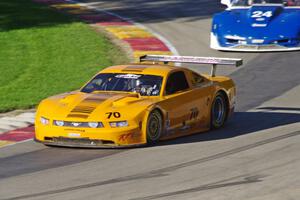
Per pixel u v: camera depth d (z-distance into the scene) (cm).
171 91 4375
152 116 4153
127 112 4056
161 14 10031
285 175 3431
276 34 7275
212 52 7675
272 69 6944
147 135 4116
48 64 7062
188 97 4450
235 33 7400
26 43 8006
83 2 11006
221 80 4841
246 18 7500
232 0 7888
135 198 3089
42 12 9831
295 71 6825
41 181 3425
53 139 4112
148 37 8450
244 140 4319
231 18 7562
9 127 4788
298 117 5088
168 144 4219
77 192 3209
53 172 3606
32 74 6650
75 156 3947
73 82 6291
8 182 3425
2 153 4075
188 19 9681
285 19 7388
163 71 4444
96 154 3978
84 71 6731
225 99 4831
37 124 4172
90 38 8231
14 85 6206
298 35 7300
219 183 3312
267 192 3145
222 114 4791
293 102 5669
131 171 3581
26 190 3269
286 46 7281
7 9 9938
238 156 3872
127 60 7219
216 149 4066
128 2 11075
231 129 4709
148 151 4022
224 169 3581
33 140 4391
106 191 3212
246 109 5453
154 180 3388
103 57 7319
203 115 4600
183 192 3167
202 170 3569
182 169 3597
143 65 4622
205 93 4612
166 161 3778
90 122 4016
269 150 4009
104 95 4288
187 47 7931
